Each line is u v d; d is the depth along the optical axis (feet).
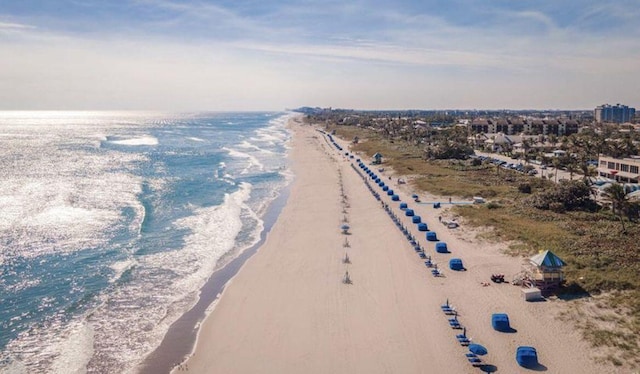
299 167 402.31
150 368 101.91
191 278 152.25
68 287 143.23
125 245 181.68
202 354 106.93
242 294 138.10
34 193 268.41
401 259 164.45
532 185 279.49
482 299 131.44
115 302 134.00
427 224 207.31
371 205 248.32
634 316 114.52
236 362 103.60
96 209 234.79
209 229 206.18
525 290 130.82
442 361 102.68
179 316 126.00
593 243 166.30
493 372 98.12
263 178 344.69
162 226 208.95
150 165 401.08
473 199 251.39
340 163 423.23
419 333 114.42
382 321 120.57
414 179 320.91
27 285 144.05
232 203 256.93
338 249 177.17
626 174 301.84
